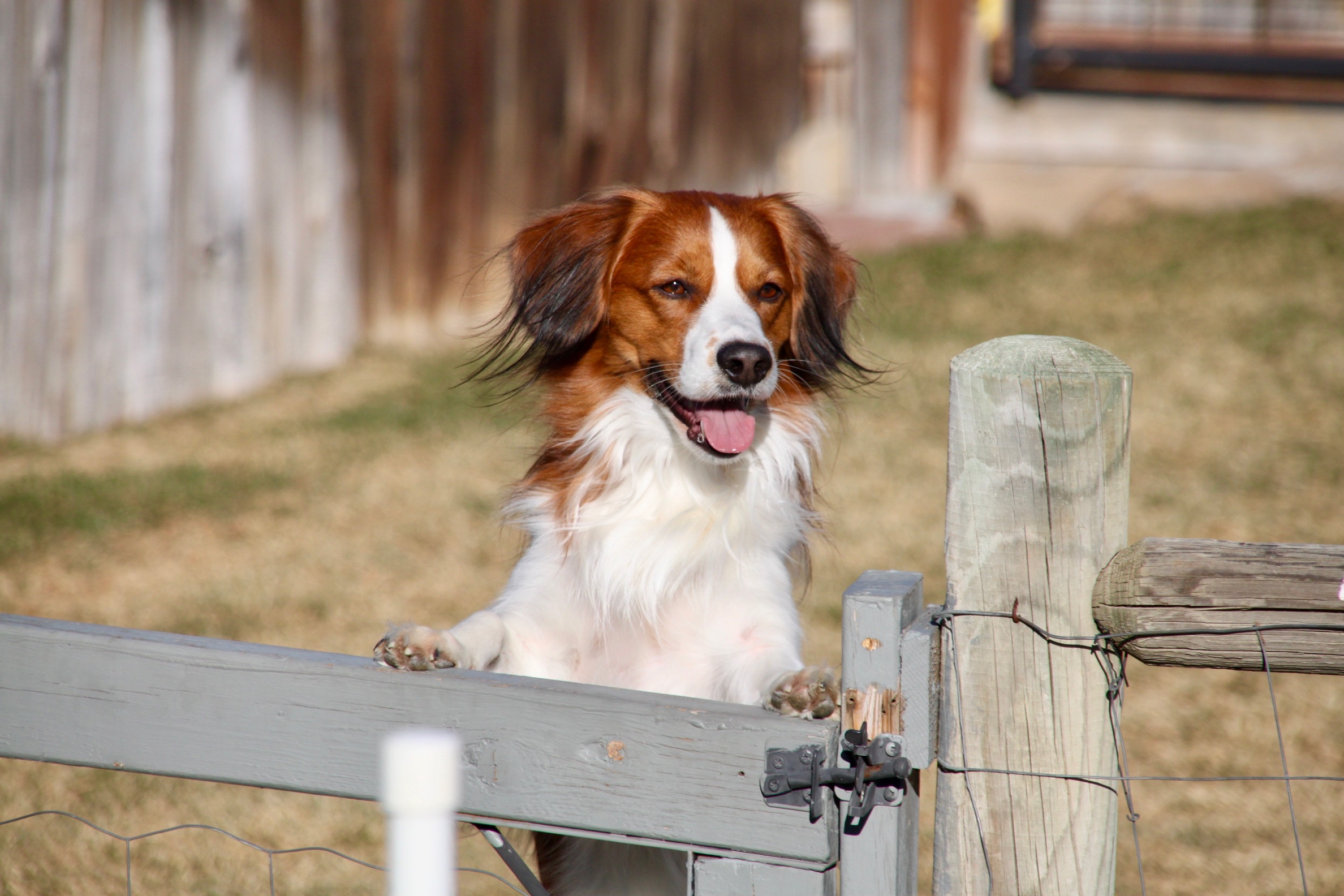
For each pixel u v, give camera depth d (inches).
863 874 139.9
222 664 150.3
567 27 742.5
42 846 283.3
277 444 548.4
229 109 587.8
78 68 528.7
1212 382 596.1
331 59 629.9
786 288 245.9
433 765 84.8
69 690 154.5
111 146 545.3
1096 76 924.6
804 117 998.4
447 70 682.2
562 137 753.0
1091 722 135.3
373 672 146.9
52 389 542.9
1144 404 575.8
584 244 245.6
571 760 142.6
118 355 565.0
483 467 526.6
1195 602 128.2
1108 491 132.0
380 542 455.5
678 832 140.6
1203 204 878.4
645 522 230.4
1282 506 468.8
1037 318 693.9
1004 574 134.6
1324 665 127.2
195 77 571.8
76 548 442.0
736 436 226.4
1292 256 762.2
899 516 469.1
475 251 703.1
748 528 231.8
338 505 487.2
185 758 153.1
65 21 521.0
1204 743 327.0
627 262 240.1
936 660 139.3
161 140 561.9
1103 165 926.4
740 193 919.0
